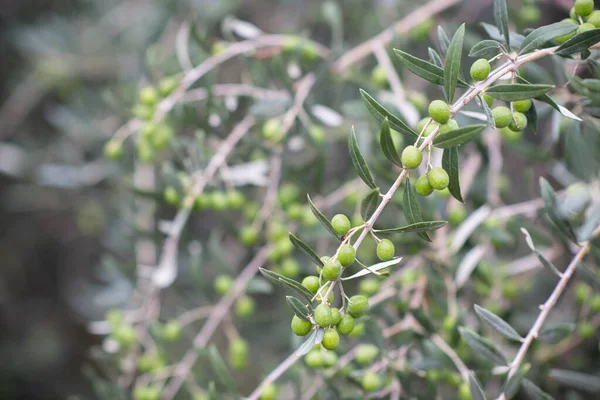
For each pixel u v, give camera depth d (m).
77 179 2.33
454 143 1.25
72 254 3.38
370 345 1.50
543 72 1.49
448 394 1.83
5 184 3.17
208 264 1.83
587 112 1.41
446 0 1.66
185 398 1.60
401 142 1.56
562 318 1.65
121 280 1.95
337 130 1.80
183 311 1.86
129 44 2.58
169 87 1.61
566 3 1.56
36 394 3.15
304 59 1.65
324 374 1.49
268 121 1.62
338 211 1.68
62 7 2.81
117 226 2.16
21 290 3.30
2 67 2.96
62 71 2.61
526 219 1.64
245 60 1.66
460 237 1.53
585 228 1.42
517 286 1.69
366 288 1.52
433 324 1.52
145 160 1.63
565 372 1.51
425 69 1.29
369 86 1.61
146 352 1.65
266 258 1.63
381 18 2.11
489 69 1.26
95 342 3.25
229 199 1.60
